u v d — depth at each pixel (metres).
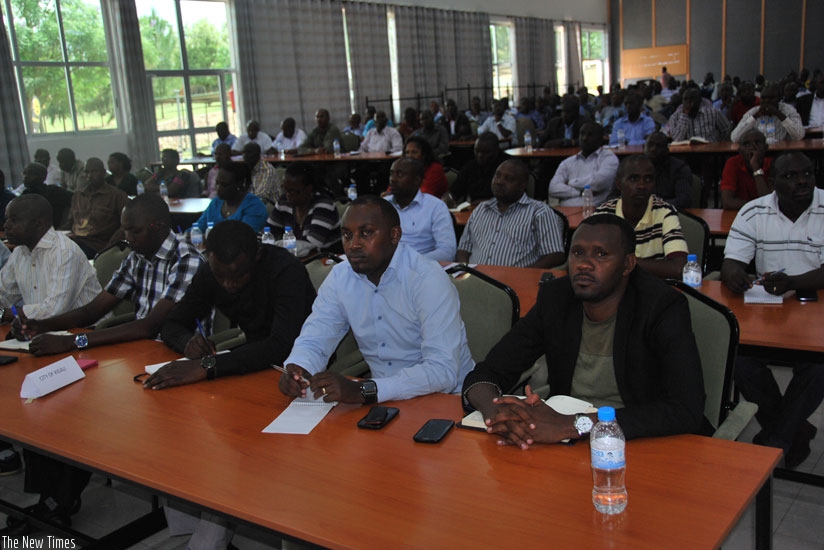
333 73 13.24
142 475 1.53
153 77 11.03
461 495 1.36
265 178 6.61
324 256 2.93
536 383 2.37
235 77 12.14
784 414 2.54
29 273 3.11
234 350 2.20
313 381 1.85
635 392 1.78
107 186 5.46
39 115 9.76
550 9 18.53
